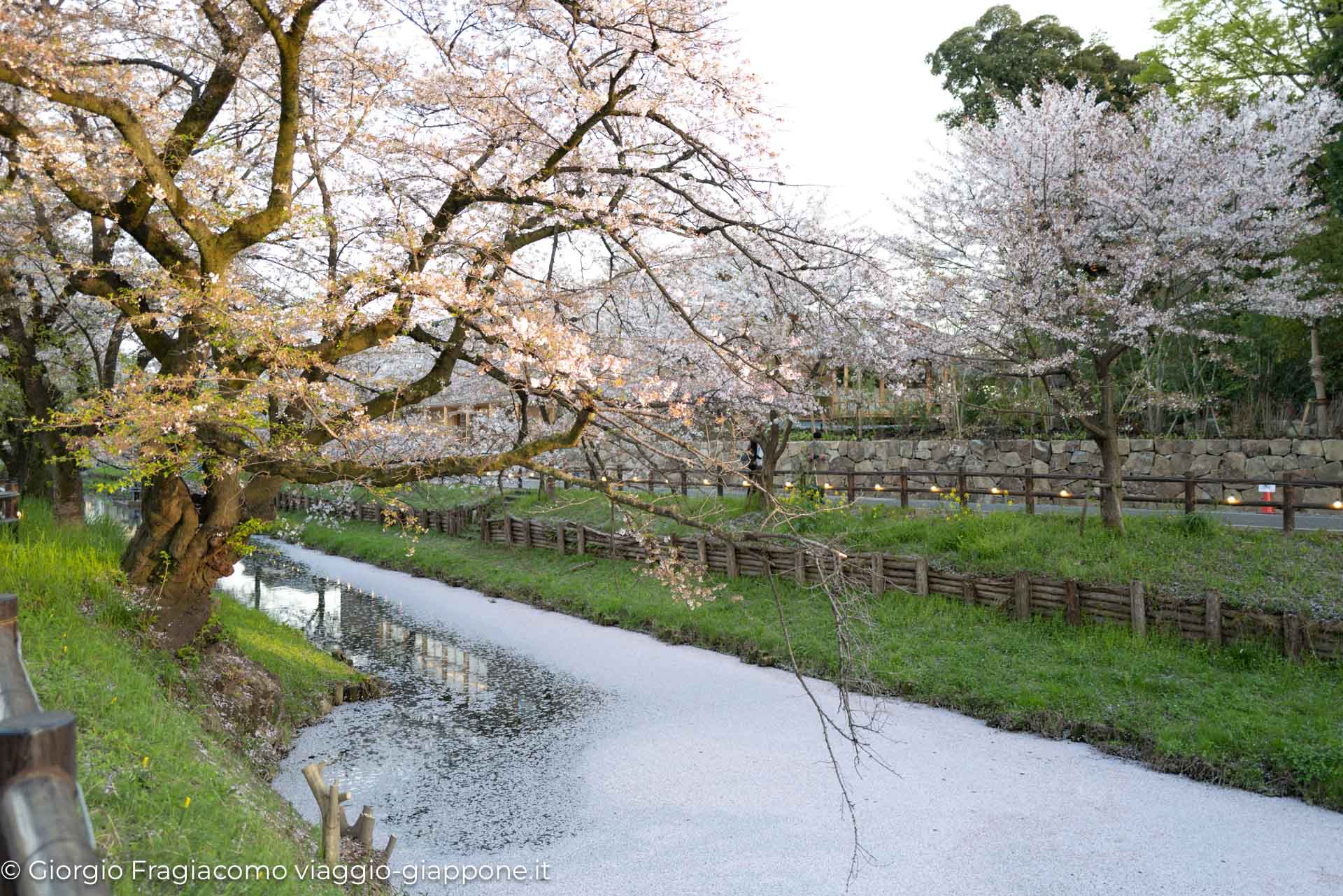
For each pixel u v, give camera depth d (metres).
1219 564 10.77
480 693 10.80
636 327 11.52
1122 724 8.48
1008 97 22.58
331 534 24.45
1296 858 6.31
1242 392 17.23
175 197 6.53
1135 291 11.82
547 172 7.31
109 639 7.18
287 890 3.93
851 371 22.39
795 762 8.32
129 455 7.29
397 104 8.04
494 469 6.54
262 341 6.42
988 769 8.04
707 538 15.12
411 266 7.00
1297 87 18.45
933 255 13.80
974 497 17.00
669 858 6.53
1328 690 8.29
